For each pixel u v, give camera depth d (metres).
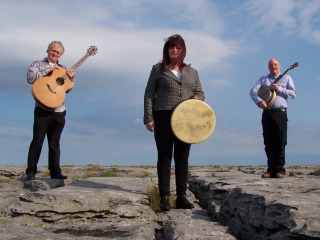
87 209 5.80
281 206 4.33
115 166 16.19
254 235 4.57
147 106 6.27
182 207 6.55
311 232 3.60
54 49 8.70
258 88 8.73
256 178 8.05
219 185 6.97
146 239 4.72
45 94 8.40
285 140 8.43
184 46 6.31
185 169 6.52
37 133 8.57
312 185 6.42
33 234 4.73
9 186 8.44
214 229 5.00
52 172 8.95
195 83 6.50
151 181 8.63
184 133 6.18
